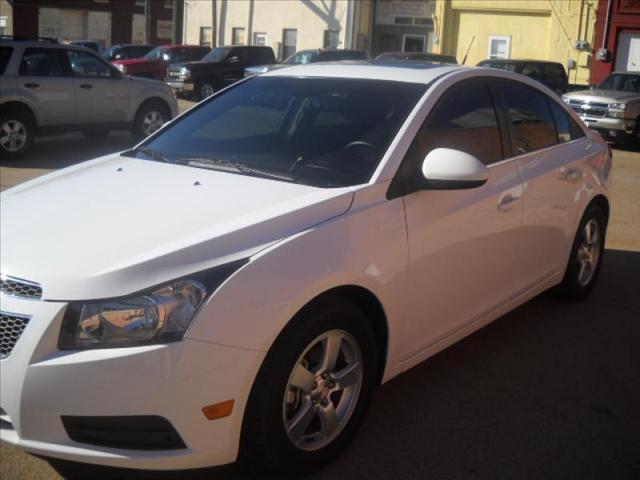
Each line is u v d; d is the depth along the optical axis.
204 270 2.82
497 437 3.65
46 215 3.27
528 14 28.88
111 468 3.28
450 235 3.75
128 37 45.59
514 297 4.52
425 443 3.57
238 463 3.17
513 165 4.38
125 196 3.44
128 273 2.77
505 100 4.54
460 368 4.41
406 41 32.81
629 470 3.40
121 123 13.66
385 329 3.48
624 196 10.45
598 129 16.66
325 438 3.25
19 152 12.07
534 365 4.48
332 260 3.10
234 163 3.86
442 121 3.95
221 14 35.38
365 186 3.43
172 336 2.73
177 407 2.73
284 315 2.90
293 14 33.09
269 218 3.07
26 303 2.76
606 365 4.52
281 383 2.95
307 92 4.27
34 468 3.28
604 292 5.86
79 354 2.69
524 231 4.44
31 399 2.71
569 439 3.65
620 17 27.23
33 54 12.20
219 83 26.08
